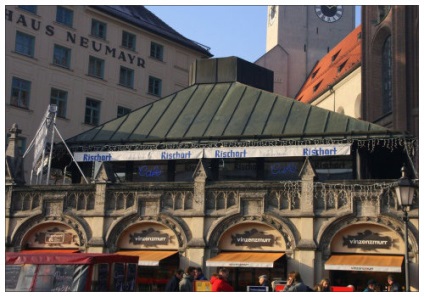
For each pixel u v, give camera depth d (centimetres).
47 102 6488
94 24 6988
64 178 4100
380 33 7138
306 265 2959
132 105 7194
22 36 6381
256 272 3083
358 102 7925
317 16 11338
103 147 3544
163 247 3167
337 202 2994
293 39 11200
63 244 3288
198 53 7894
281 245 3034
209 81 4159
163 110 3872
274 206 3066
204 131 3544
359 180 2989
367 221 2947
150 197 3206
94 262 2258
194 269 2356
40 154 3588
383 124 6875
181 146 3434
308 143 3300
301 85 11062
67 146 3528
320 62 10619
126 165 3622
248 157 3366
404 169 2442
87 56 6862
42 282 2236
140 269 3219
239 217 3092
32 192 3359
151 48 7456
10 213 3353
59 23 6656
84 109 6788
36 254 2286
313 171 3045
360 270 2820
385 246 2922
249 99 3844
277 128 3459
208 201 3147
